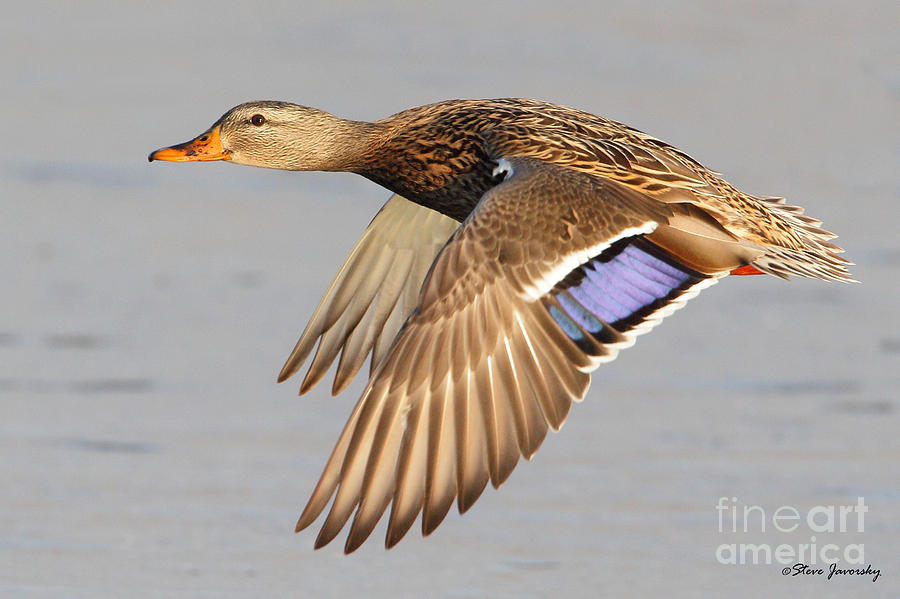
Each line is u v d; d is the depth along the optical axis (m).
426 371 8.13
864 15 27.50
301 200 19.31
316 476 12.42
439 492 7.93
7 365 14.41
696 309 16.42
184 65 24.34
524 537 11.48
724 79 24.06
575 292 8.35
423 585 10.74
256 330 15.34
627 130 10.45
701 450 12.95
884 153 20.95
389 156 11.37
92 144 20.80
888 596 10.64
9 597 10.39
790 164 20.44
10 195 18.89
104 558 11.00
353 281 11.22
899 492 12.11
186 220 18.41
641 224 8.70
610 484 12.33
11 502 11.86
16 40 25.52
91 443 12.95
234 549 11.24
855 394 14.09
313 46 25.61
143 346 14.91
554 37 26.06
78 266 16.83
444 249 8.41
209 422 13.42
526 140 10.12
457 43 25.72
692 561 11.09
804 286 17.00
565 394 8.13
